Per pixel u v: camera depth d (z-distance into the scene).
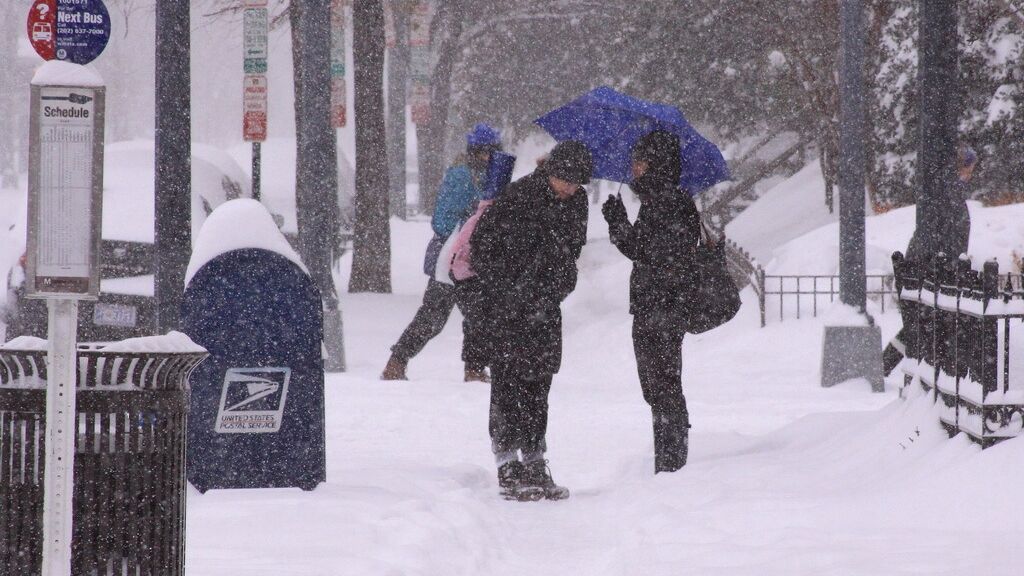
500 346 31.38
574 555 24.14
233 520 23.52
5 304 52.00
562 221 31.50
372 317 80.00
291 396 27.38
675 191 31.33
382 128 93.75
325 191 59.44
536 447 31.47
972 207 79.75
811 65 107.75
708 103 114.81
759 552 21.34
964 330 26.48
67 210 13.99
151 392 15.08
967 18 93.00
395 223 136.38
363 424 43.59
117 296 49.62
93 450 14.77
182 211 29.88
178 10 29.78
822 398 52.44
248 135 47.41
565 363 72.06
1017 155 91.62
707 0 110.81
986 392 24.64
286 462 27.36
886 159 99.06
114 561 14.85
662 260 31.27
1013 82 91.75
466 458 37.25
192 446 27.11
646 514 26.64
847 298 57.44
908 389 30.75
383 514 24.42
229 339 27.17
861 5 57.47
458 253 44.66
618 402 50.94
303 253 59.50
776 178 147.62
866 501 24.66
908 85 98.12
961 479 24.02
